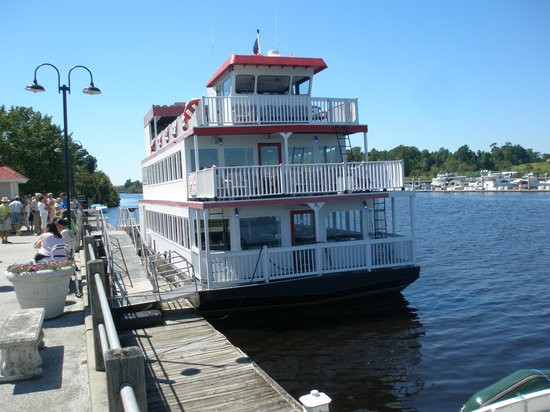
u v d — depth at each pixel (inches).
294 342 553.3
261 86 778.2
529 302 703.7
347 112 745.0
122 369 160.7
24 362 284.4
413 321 623.2
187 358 412.5
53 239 483.5
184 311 568.4
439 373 461.7
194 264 674.2
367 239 661.9
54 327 384.2
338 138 745.6
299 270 663.1
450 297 747.4
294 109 726.5
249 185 634.2
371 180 687.1
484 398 306.3
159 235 970.7
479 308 680.4
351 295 672.4
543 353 502.0
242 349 535.8
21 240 940.6
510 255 1118.4
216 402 328.5
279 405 321.1
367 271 653.3
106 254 719.1
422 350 521.7
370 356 508.1
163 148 891.4
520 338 549.0
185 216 718.5
